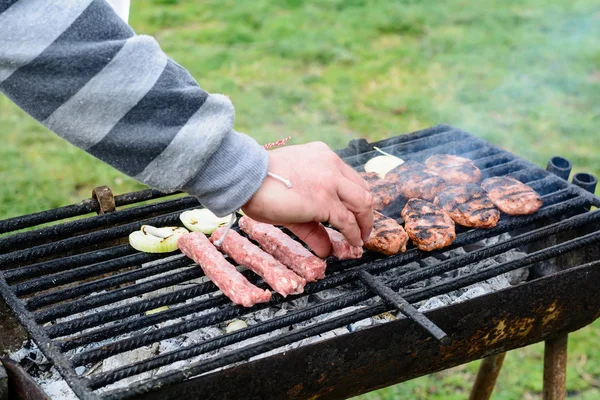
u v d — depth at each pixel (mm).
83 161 4031
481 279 1676
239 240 1755
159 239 1835
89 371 1781
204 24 5848
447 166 2191
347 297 1602
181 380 1362
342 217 1291
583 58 5527
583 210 2105
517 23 6188
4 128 4324
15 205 3576
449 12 6344
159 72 1079
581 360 2875
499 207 1989
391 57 5414
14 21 995
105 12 1066
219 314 1553
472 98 4836
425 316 1524
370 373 1639
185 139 1087
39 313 1559
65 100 1042
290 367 1503
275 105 4629
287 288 1573
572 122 4551
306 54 5375
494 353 1847
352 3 6426
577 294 1804
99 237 1868
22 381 1427
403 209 1985
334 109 4613
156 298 1622
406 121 4492
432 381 2801
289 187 1191
